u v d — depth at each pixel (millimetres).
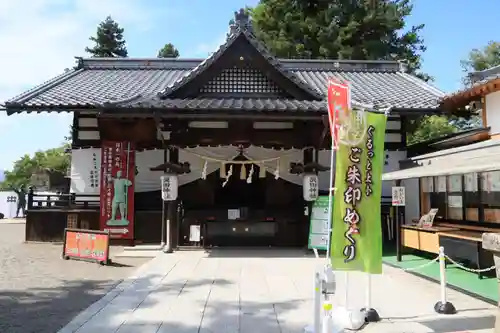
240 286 7781
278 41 25219
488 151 9016
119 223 12789
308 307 6383
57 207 13789
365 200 5840
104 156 12805
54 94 14062
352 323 5449
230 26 12320
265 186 13672
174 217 12516
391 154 14328
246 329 5379
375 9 25703
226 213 12922
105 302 6621
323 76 18219
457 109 12953
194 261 10453
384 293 7328
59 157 35344
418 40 29484
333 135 5855
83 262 10211
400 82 17156
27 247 12562
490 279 8094
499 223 8992
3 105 12586
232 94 12383
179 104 11102
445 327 5492
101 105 10648
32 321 5672
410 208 13109
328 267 5242
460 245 8781
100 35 37344
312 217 11406
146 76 17672
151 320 5730
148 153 14000
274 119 11469
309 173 12109
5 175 36812
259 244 12914
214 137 12023
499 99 10656
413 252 11805
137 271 9172
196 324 5566
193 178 13531
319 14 25922
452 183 10852
